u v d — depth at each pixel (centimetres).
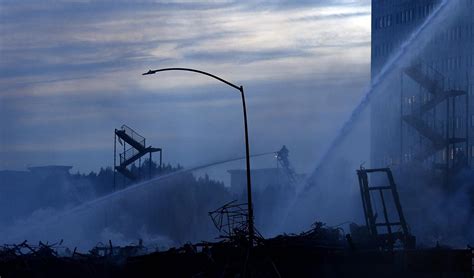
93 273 5875
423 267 5659
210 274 5634
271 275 5503
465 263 5681
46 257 5934
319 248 5700
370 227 6419
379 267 5675
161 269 5862
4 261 5853
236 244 5688
